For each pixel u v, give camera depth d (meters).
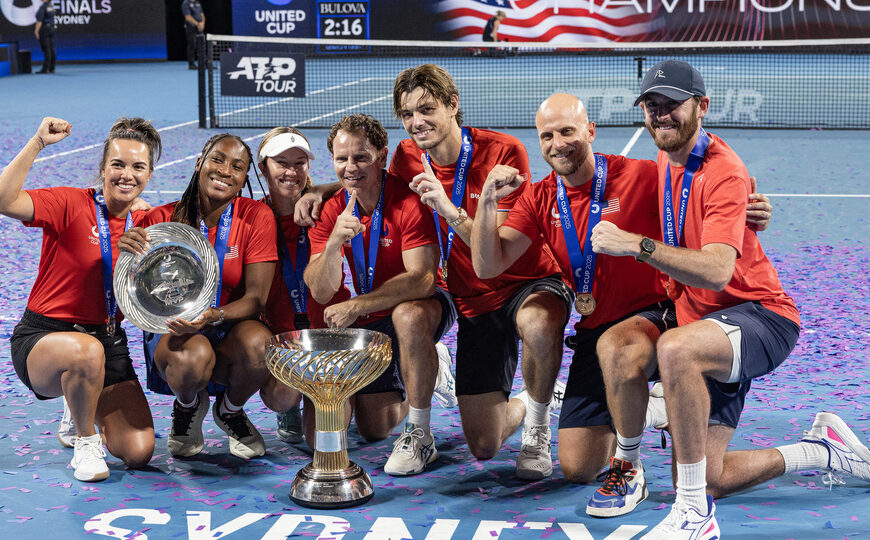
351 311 4.01
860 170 12.01
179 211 4.30
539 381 4.07
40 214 4.05
